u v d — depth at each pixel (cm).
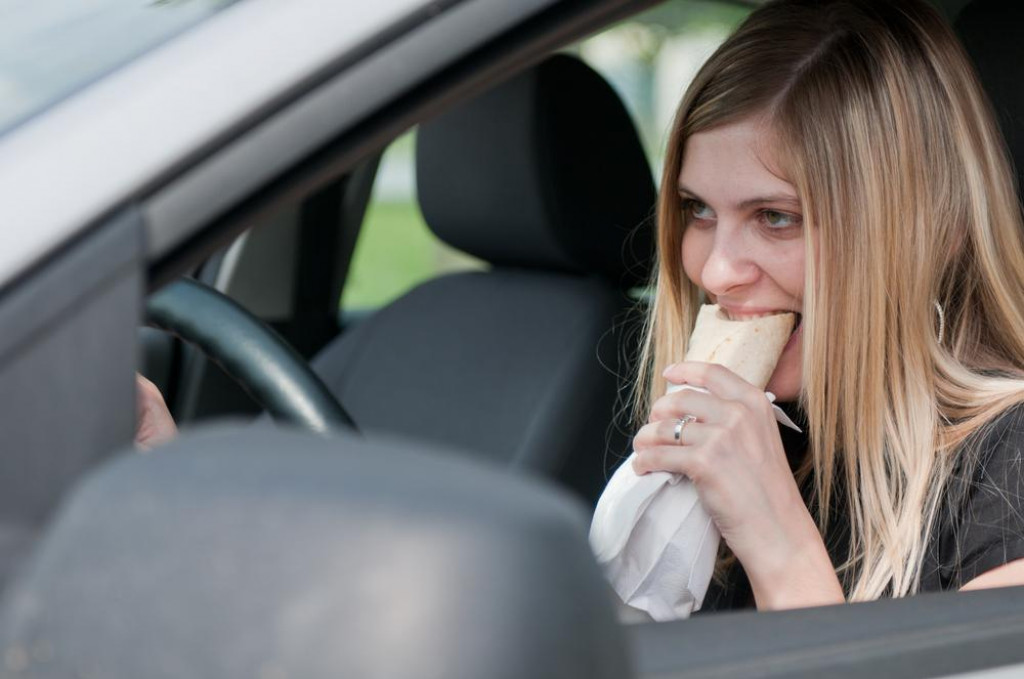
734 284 308
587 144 518
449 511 111
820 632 183
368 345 572
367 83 162
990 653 187
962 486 293
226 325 345
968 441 296
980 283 319
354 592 109
